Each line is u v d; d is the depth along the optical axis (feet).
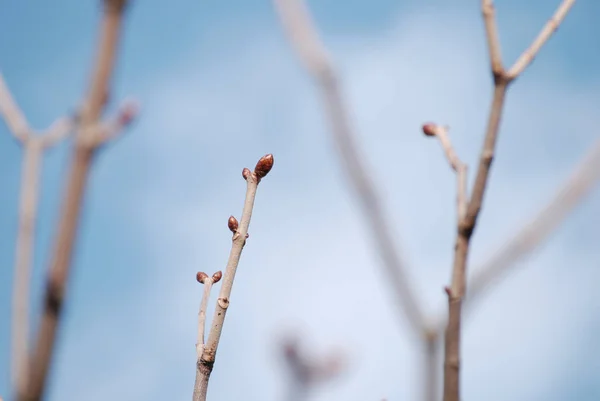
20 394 1.96
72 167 1.99
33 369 1.96
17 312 2.02
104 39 2.00
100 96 2.01
